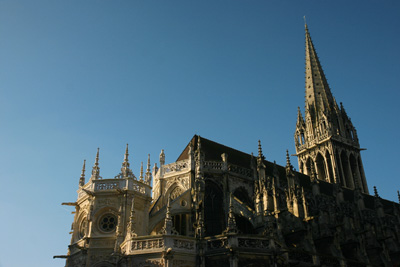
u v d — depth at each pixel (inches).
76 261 1927.9
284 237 2065.7
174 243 1662.2
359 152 4293.8
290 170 2517.2
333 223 2273.6
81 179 2193.7
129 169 2073.1
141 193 2030.0
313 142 4165.8
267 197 2101.4
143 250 1662.2
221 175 2320.4
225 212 2208.4
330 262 2017.7
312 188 2701.8
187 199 2124.8
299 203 2199.8
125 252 1696.6
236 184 2354.8
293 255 1831.9
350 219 2529.5
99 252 1875.0
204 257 1672.0
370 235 2669.8
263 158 2458.2
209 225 2170.3
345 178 4047.7
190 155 2282.2
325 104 4288.9
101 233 1923.0
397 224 3191.4
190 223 2025.1
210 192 2269.9
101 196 1989.4
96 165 2096.5
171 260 1609.3
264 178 2341.3
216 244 1689.2
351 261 2162.9
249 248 1649.9
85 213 2032.5
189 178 2223.2
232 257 1609.3
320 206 2281.0
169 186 2298.2
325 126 4151.1
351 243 2367.1
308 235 2020.2
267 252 1662.2
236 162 2573.8
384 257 2632.9
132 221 1766.7
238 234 1670.8
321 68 4591.5
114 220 1959.9
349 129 4328.3
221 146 2687.0
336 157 4030.5
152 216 2058.3
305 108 4402.1
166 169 2361.0
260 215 2000.5
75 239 2031.3
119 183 2012.8
